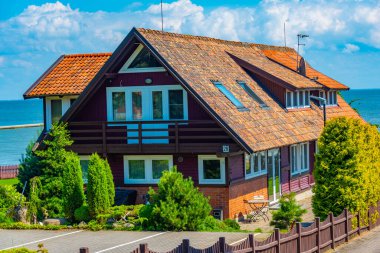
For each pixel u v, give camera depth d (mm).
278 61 44375
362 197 25656
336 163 25312
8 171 52875
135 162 31906
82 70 36688
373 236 25672
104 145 31500
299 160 38188
